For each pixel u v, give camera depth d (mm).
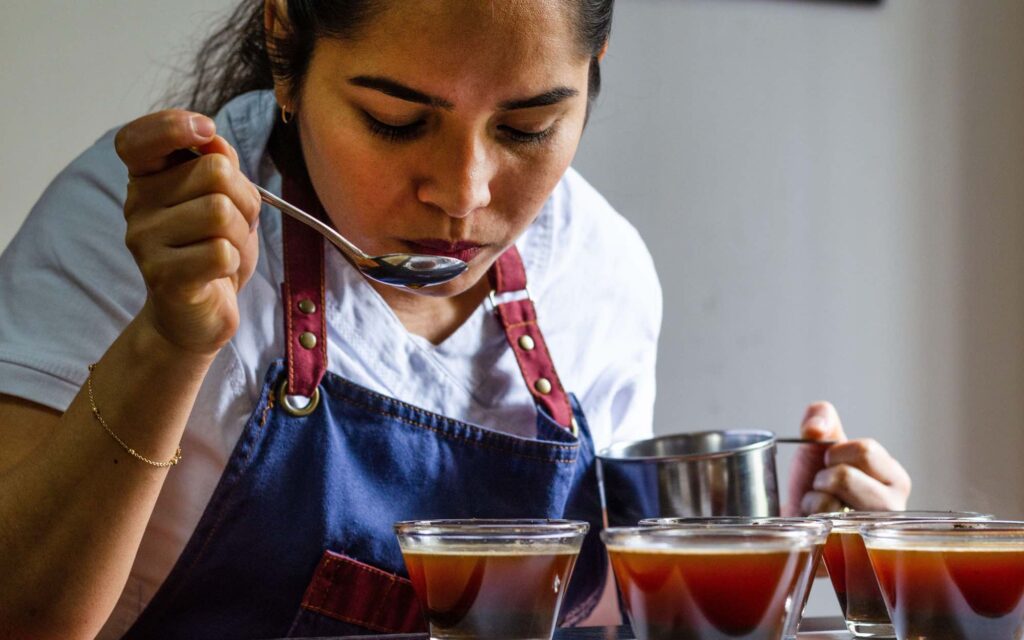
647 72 2498
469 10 1021
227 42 1525
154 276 1005
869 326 2650
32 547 1069
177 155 1050
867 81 2643
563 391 1479
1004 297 2730
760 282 2576
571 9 1077
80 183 1341
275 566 1302
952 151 2699
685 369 2525
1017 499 2734
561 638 1110
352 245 1136
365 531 1324
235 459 1277
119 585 1120
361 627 1338
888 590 1021
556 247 1574
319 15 1094
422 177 1126
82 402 1081
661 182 2512
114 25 2152
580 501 1504
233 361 1298
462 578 1003
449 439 1378
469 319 1467
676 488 1358
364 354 1387
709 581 941
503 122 1123
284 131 1399
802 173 2604
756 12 2561
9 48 2105
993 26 2713
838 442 1509
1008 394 2734
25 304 1258
